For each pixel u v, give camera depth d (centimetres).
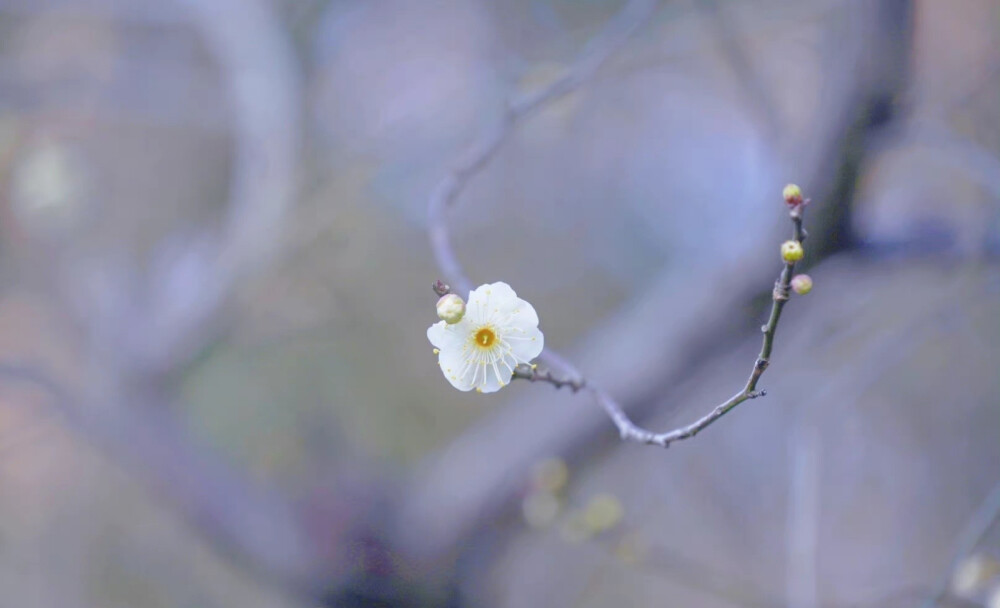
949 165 89
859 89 84
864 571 112
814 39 98
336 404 132
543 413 99
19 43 133
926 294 94
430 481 104
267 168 113
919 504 117
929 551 114
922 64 90
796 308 89
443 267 80
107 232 125
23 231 120
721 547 119
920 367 121
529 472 94
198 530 103
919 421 120
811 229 86
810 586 82
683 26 98
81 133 128
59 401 107
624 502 124
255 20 120
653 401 91
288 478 113
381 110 133
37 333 123
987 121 97
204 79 133
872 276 91
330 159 126
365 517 100
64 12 130
